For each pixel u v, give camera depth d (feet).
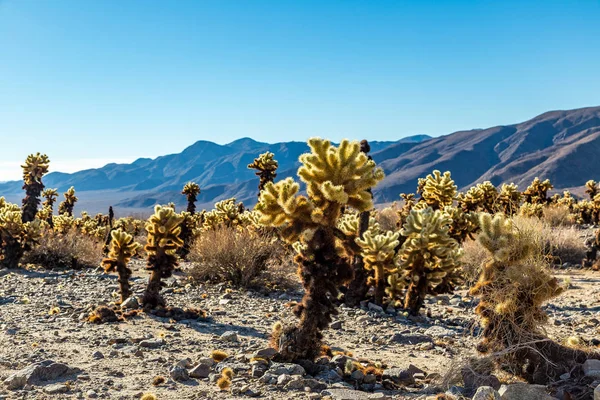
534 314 17.67
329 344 24.40
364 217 34.99
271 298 38.45
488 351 17.49
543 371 16.43
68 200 104.78
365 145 31.76
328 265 18.83
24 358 19.22
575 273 54.75
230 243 43.93
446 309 34.96
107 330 24.98
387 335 26.68
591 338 24.50
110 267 32.68
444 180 47.67
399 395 16.46
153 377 17.66
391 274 33.81
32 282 42.68
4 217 51.47
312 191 18.97
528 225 18.74
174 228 31.09
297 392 16.28
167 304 32.83
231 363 19.25
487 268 18.49
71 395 15.48
